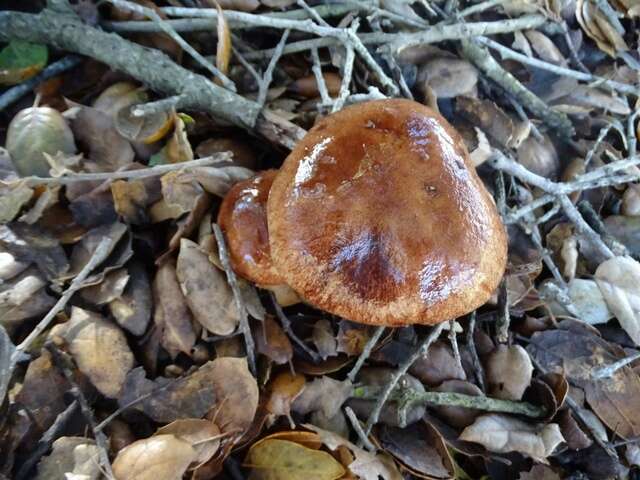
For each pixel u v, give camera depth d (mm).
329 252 182
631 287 257
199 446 184
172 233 221
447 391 230
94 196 213
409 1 289
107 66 257
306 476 196
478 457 233
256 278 207
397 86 276
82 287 204
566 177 296
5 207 204
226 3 268
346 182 186
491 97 301
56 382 189
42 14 241
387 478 203
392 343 231
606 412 241
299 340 220
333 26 292
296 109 267
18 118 223
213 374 197
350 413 206
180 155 231
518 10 309
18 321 195
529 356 245
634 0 328
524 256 265
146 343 206
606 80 307
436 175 190
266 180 218
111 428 188
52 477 175
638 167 304
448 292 182
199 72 267
